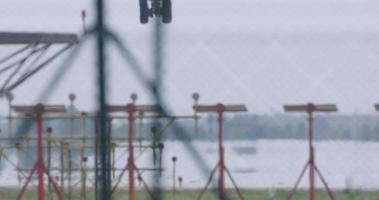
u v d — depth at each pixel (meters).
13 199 105.69
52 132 105.81
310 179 95.94
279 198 108.31
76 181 111.75
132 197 94.31
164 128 99.25
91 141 109.12
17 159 106.69
